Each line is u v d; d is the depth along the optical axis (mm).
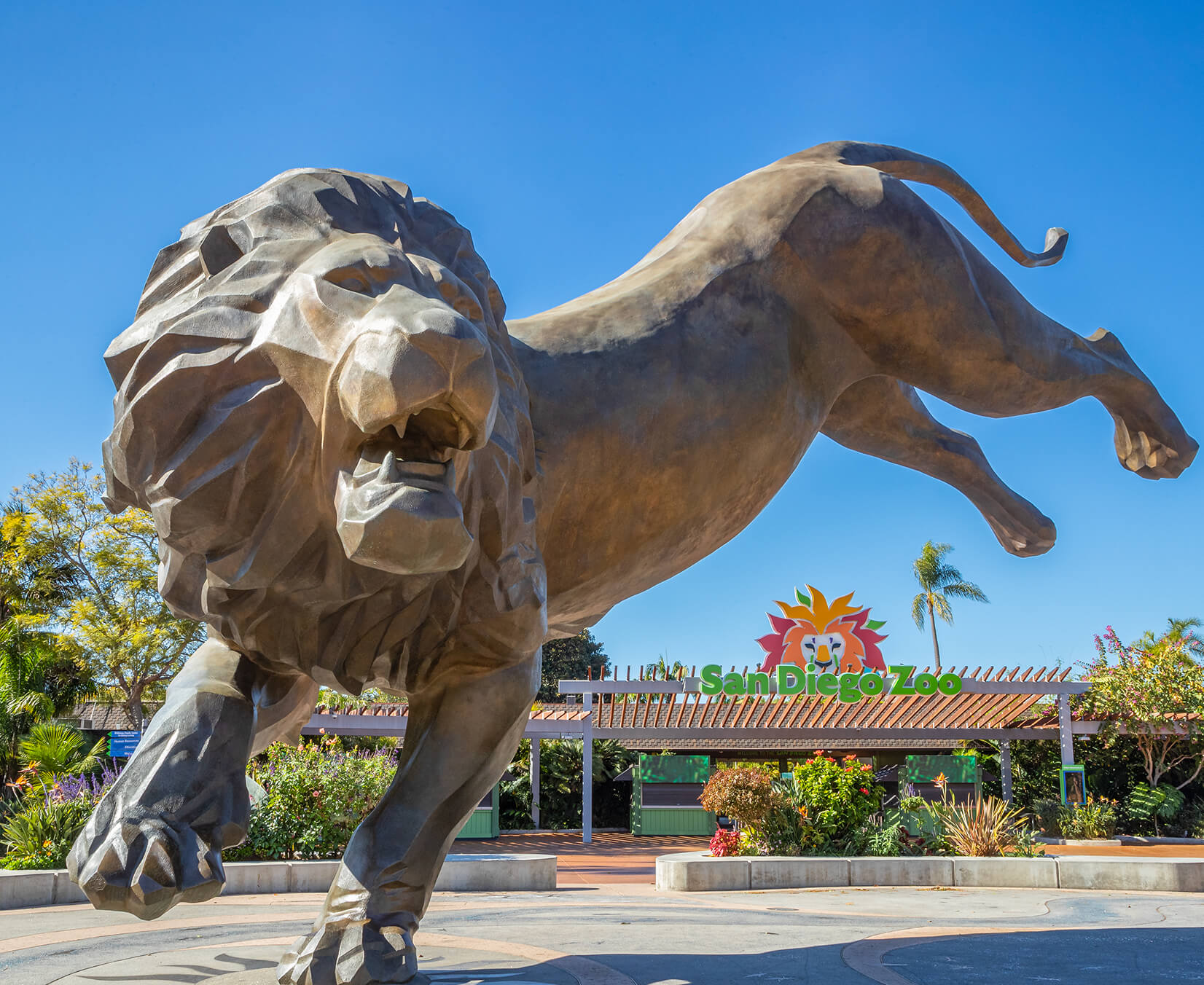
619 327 3402
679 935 4309
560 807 28641
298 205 2459
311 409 2234
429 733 2779
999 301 4133
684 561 3666
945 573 44219
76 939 4164
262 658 2703
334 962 2527
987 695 21062
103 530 24312
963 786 23516
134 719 23828
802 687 19906
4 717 19109
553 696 49438
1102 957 3771
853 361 4059
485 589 2604
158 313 2436
